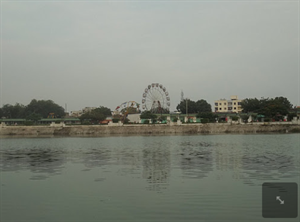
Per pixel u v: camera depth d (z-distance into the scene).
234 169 33.19
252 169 32.97
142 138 101.06
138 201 21.59
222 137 95.06
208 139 86.94
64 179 29.52
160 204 20.83
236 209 19.59
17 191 25.05
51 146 71.62
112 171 33.44
